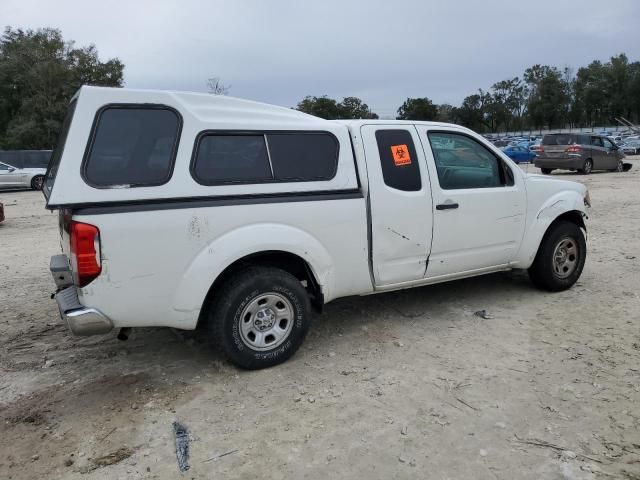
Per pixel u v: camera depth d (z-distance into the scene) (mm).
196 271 3635
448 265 4895
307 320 4160
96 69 58250
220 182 3717
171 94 3607
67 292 3770
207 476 2854
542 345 4383
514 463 2900
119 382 3914
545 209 5430
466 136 5000
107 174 3381
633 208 11836
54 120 51812
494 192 5047
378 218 4371
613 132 71938
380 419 3350
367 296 5730
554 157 21219
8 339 4770
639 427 3201
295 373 3994
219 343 3885
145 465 2953
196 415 3445
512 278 6324
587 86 101375
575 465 2873
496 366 4027
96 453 3064
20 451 3092
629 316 4980
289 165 4016
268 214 3861
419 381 3822
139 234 3441
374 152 4379
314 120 4242
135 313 3531
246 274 3891
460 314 5148
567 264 5734
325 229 4125
